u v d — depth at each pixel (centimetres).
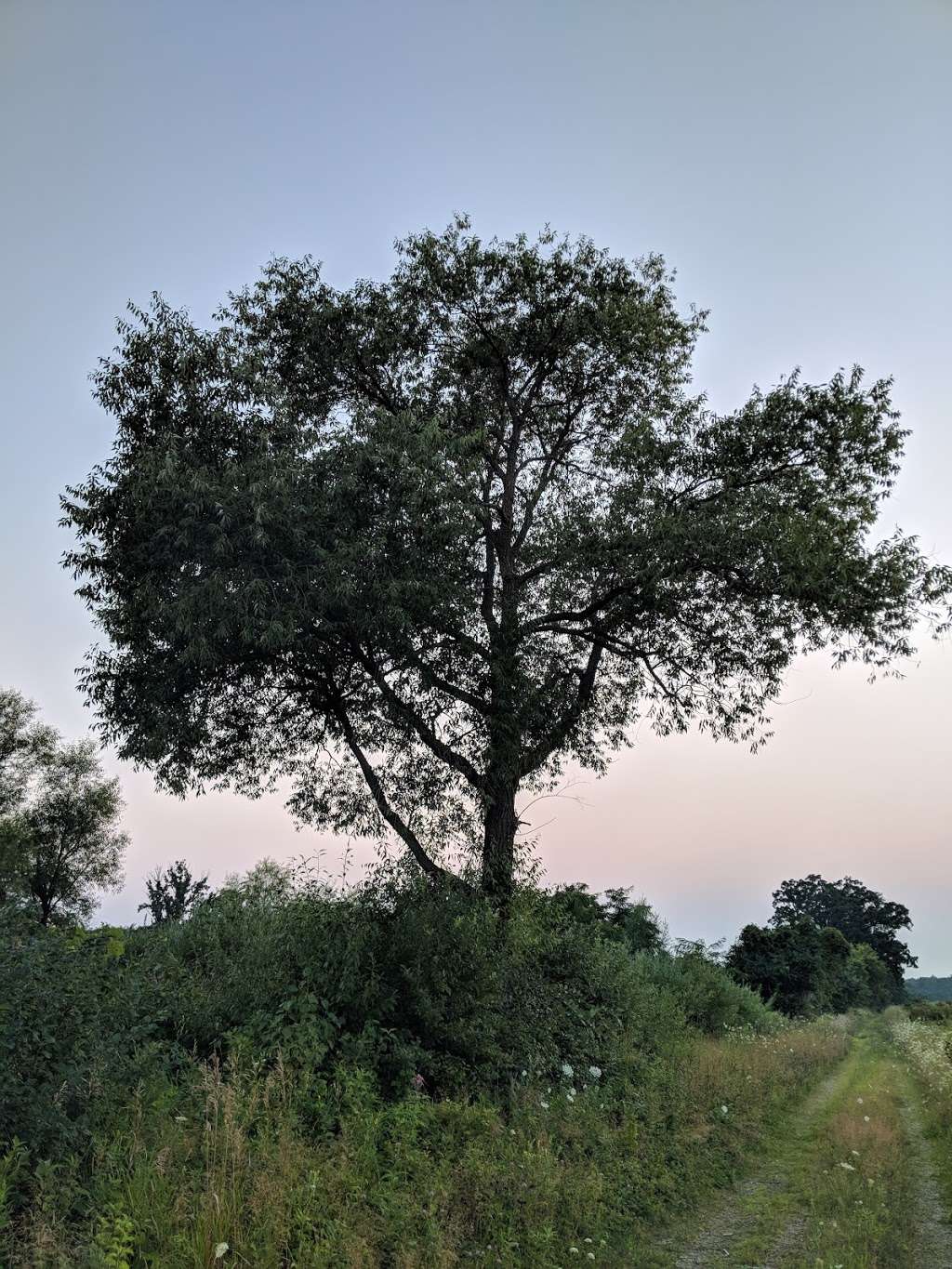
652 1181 930
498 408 1936
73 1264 496
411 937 1123
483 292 1894
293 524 1324
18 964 688
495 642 1678
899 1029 3578
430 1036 1085
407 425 1487
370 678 1600
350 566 1318
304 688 1631
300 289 1872
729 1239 814
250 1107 744
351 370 1880
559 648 1923
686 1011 2486
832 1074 2278
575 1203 782
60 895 4781
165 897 2502
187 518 1288
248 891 1515
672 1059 1542
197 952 1306
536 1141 882
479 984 1164
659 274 1986
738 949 6066
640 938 3247
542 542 1792
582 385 1978
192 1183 609
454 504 1453
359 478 1403
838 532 1612
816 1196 916
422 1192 709
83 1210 568
